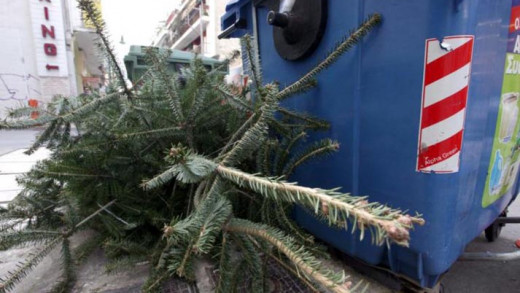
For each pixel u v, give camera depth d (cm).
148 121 136
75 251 132
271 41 171
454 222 104
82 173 130
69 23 1117
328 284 46
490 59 101
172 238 61
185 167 69
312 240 107
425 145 98
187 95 137
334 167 135
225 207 75
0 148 504
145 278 133
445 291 141
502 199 148
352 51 118
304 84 132
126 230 140
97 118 137
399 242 35
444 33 88
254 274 96
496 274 155
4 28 970
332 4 126
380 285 132
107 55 130
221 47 1336
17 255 156
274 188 57
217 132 157
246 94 159
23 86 1012
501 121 119
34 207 144
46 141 133
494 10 97
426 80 94
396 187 109
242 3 193
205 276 128
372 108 113
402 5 97
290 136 134
